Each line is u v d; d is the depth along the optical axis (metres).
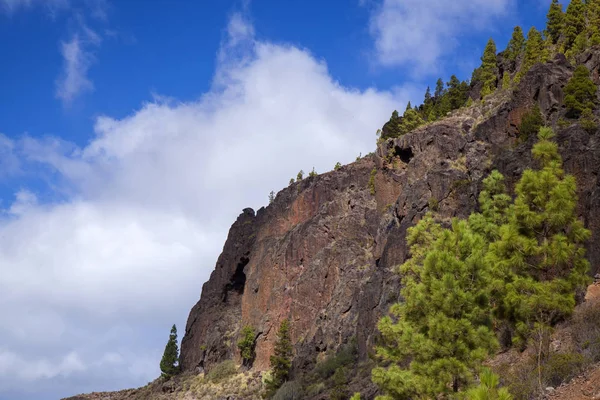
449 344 29.52
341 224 92.12
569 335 33.69
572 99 61.94
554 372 29.59
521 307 30.22
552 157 33.50
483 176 65.25
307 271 90.69
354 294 79.56
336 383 63.69
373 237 86.31
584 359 29.59
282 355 82.94
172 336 113.75
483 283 30.69
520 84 70.38
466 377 28.97
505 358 36.59
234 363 98.31
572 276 30.42
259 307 98.44
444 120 83.38
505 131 70.19
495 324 36.69
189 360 110.44
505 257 31.20
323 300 86.88
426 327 31.53
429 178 71.62
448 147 76.25
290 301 92.44
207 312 113.88
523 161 56.34
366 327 67.38
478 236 32.75
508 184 55.47
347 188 98.06
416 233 49.84
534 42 85.50
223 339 105.12
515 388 29.56
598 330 32.03
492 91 95.50
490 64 101.44
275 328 92.62
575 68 69.69
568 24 86.44
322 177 104.56
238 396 85.50
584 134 53.59
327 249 90.06
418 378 29.92
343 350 72.81
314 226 95.56
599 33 81.31
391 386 30.97
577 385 27.39
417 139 82.06
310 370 76.81
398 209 74.44
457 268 30.92
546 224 31.16
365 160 102.44
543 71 68.31
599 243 44.53
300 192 107.25
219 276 118.69
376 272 70.38
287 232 103.00
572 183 31.55
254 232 117.25
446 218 66.50
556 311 30.59
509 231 31.02
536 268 31.14
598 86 67.12
